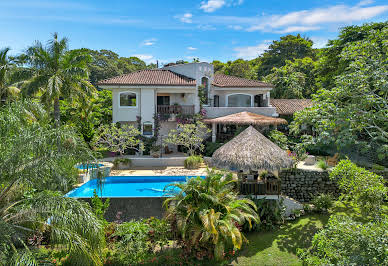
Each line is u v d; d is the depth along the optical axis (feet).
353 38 87.81
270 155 45.14
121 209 45.24
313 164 67.67
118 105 89.15
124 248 34.96
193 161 73.61
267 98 100.68
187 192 37.55
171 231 38.50
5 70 67.62
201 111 93.20
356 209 50.01
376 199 42.24
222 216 36.32
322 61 98.89
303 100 108.99
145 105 89.04
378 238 24.93
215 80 104.88
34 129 30.07
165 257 33.83
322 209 49.80
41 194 29.04
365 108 47.88
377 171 57.88
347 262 25.09
